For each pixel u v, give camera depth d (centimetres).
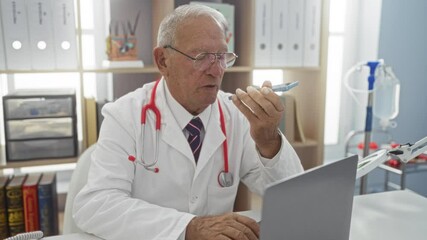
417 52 245
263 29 212
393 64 263
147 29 235
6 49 177
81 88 191
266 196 60
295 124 231
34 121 186
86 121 195
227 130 132
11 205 184
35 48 181
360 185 226
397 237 100
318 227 74
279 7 212
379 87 237
